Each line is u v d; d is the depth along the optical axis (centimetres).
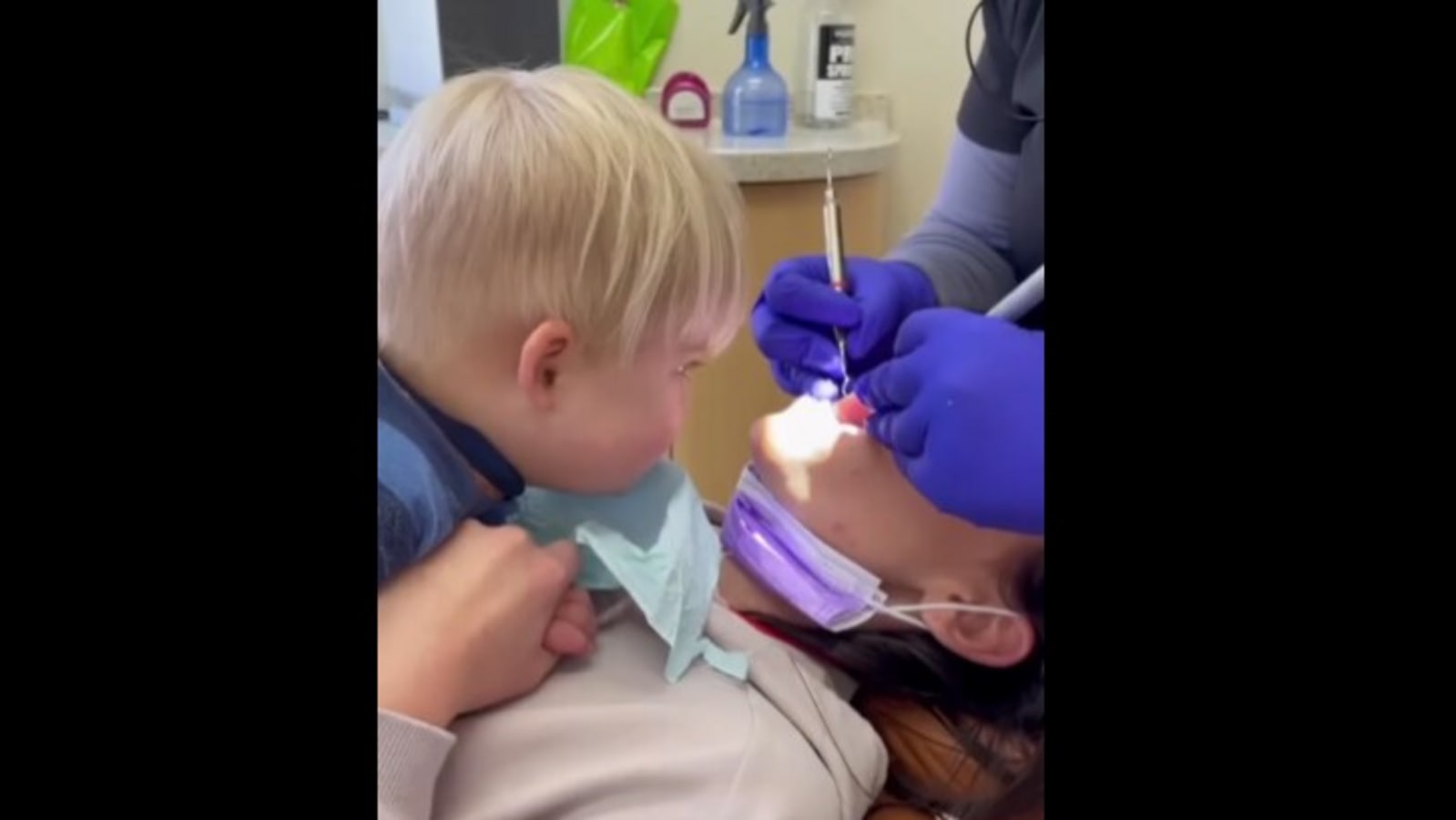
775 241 92
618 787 58
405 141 61
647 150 62
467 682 56
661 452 65
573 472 63
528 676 60
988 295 81
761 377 86
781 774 60
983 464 66
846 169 93
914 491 70
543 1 100
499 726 58
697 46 114
